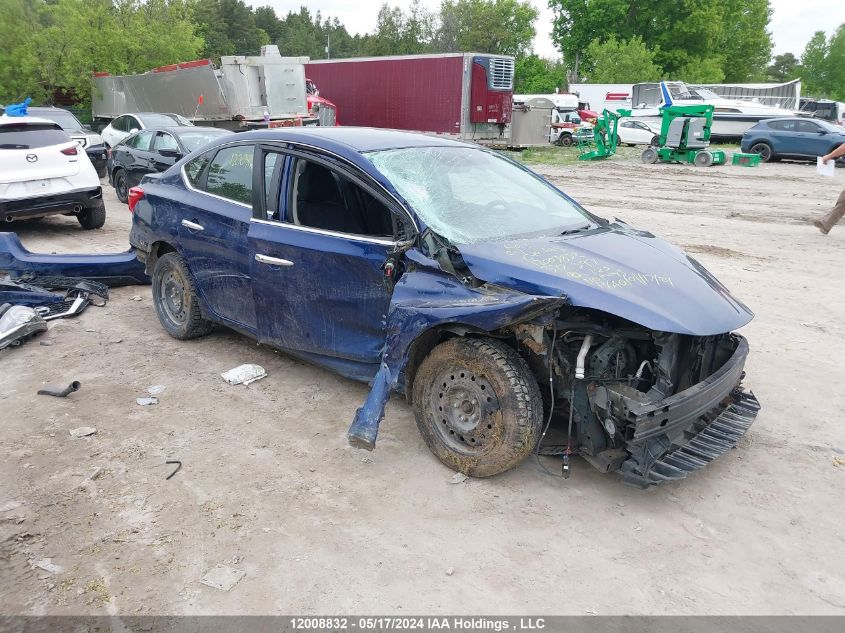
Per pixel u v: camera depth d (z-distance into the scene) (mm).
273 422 4406
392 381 3668
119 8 32031
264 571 3023
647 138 29359
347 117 28328
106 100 28797
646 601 2881
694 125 22500
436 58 24766
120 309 6699
